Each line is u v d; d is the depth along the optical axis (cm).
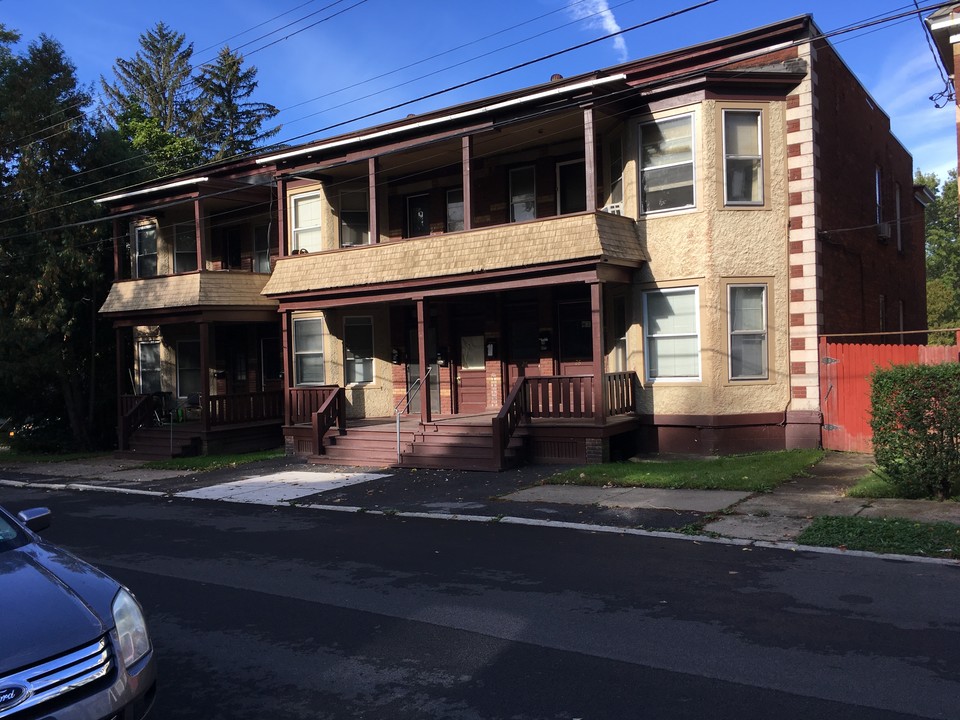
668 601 611
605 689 452
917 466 911
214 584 728
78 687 346
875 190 1811
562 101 1412
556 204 1639
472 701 445
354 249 1659
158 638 578
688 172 1413
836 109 1536
